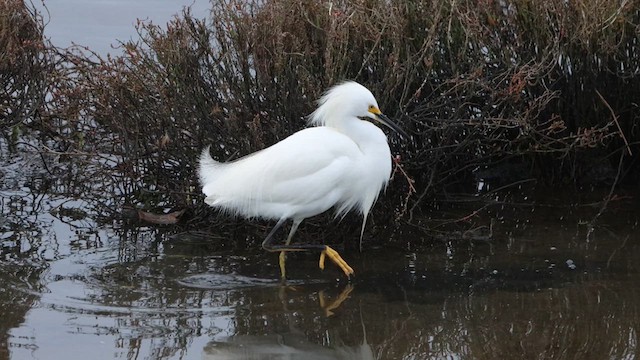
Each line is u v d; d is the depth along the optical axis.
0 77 13.34
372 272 10.77
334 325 9.42
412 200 12.38
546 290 10.24
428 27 12.18
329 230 11.71
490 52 12.38
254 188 10.36
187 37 11.83
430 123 12.27
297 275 10.71
